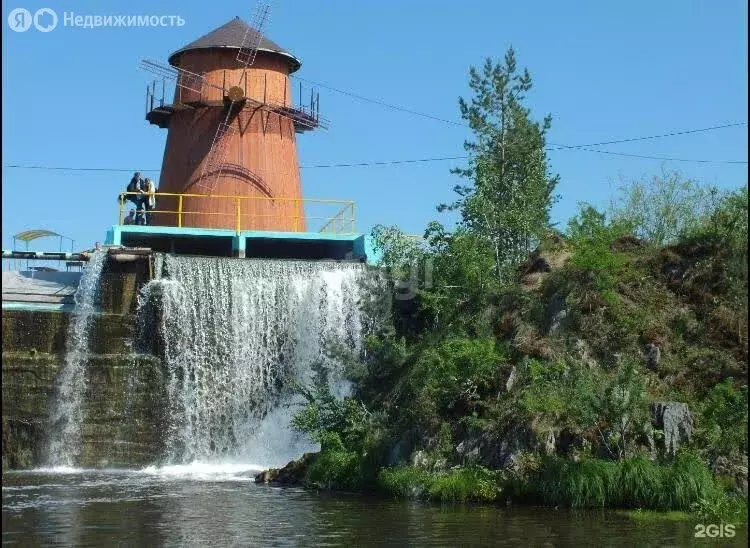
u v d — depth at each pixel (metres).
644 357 29.12
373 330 41.22
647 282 31.88
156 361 40.38
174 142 52.09
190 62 52.31
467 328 33.97
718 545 19.84
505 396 28.70
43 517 24.22
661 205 52.16
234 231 45.88
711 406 26.22
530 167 53.28
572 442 26.14
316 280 42.47
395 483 27.50
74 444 39.16
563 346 30.20
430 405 29.55
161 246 48.69
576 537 20.80
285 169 52.41
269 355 41.81
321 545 20.36
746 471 24.12
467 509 24.83
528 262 37.09
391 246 42.56
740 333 28.95
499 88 54.59
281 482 32.03
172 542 20.77
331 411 33.53
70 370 39.66
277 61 52.94
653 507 23.98
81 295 41.00
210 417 40.72
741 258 30.48
